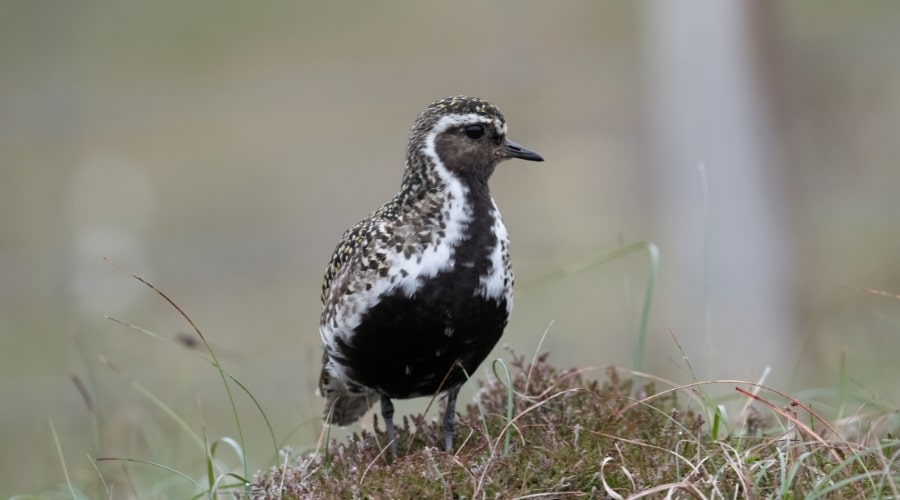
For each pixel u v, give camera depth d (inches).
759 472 230.1
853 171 694.5
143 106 823.1
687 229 569.9
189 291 679.7
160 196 832.3
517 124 784.3
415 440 286.5
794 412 255.6
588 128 778.2
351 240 278.7
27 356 601.6
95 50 998.4
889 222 669.9
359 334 266.7
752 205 565.0
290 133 890.1
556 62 791.1
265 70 960.9
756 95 562.6
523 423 270.2
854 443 248.4
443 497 234.5
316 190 824.3
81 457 432.1
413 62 903.7
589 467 237.6
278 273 695.1
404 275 261.3
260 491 258.1
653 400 281.9
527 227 693.3
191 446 393.4
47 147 839.1
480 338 269.0
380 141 865.5
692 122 567.2
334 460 273.3
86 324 615.2
